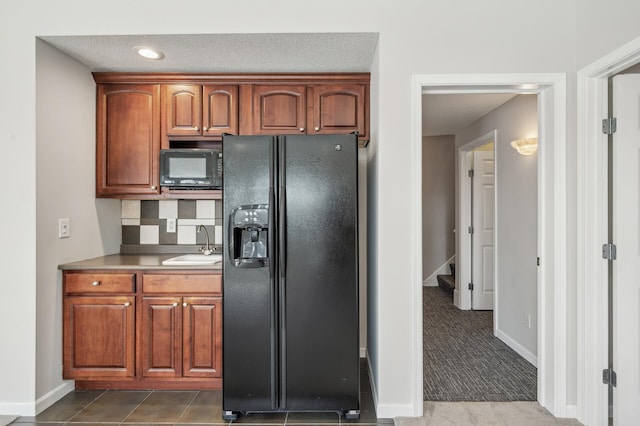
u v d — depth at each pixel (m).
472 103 3.54
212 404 2.39
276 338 2.21
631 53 1.79
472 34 2.22
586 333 2.12
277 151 2.21
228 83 2.81
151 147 2.80
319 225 2.21
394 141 2.22
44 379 2.32
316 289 2.22
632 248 2.00
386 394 2.22
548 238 2.28
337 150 2.22
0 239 2.26
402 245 2.22
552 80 2.20
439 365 3.00
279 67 2.71
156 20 2.24
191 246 3.09
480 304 4.61
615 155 2.02
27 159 2.26
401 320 2.22
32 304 2.26
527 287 3.10
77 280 2.47
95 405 2.37
